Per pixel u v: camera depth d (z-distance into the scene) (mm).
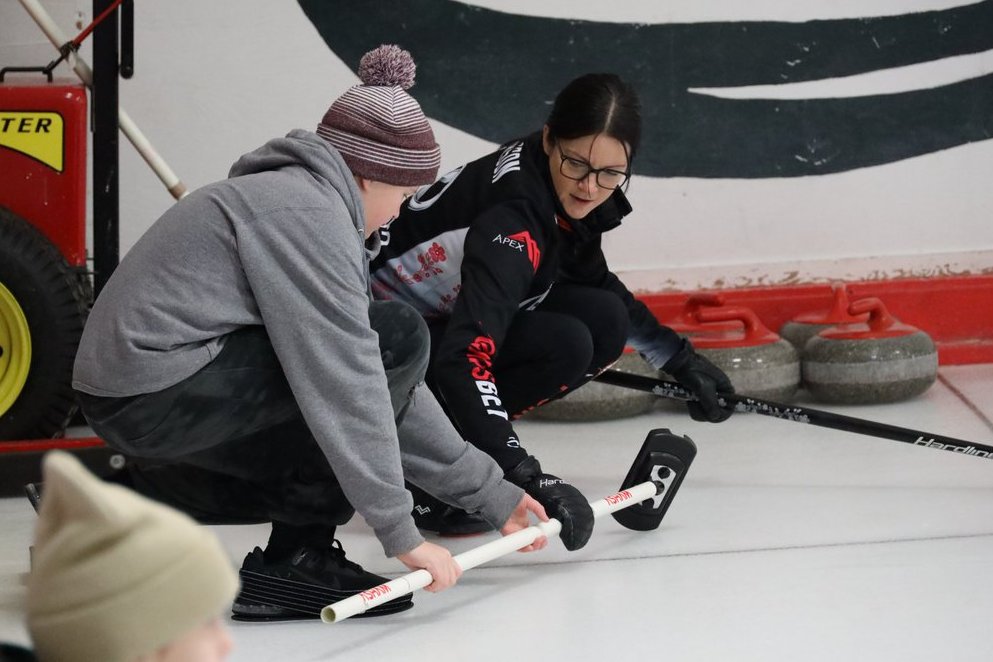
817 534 8828
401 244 8875
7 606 7602
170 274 6539
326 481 7121
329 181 6590
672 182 14477
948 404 12711
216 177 13922
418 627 7242
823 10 14305
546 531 7723
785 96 14414
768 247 14656
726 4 14242
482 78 14148
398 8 13922
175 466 7242
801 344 13367
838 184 14602
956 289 14273
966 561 8148
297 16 13781
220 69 13750
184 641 2641
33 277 10219
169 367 6531
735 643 6898
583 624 7238
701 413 10023
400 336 7102
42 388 10359
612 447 11594
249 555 7441
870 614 7281
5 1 12500
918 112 14547
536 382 9078
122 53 9969
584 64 14242
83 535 2529
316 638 7078
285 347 6449
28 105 10344
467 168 8820
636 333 9844
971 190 14688
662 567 8227
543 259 8602
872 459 10805
